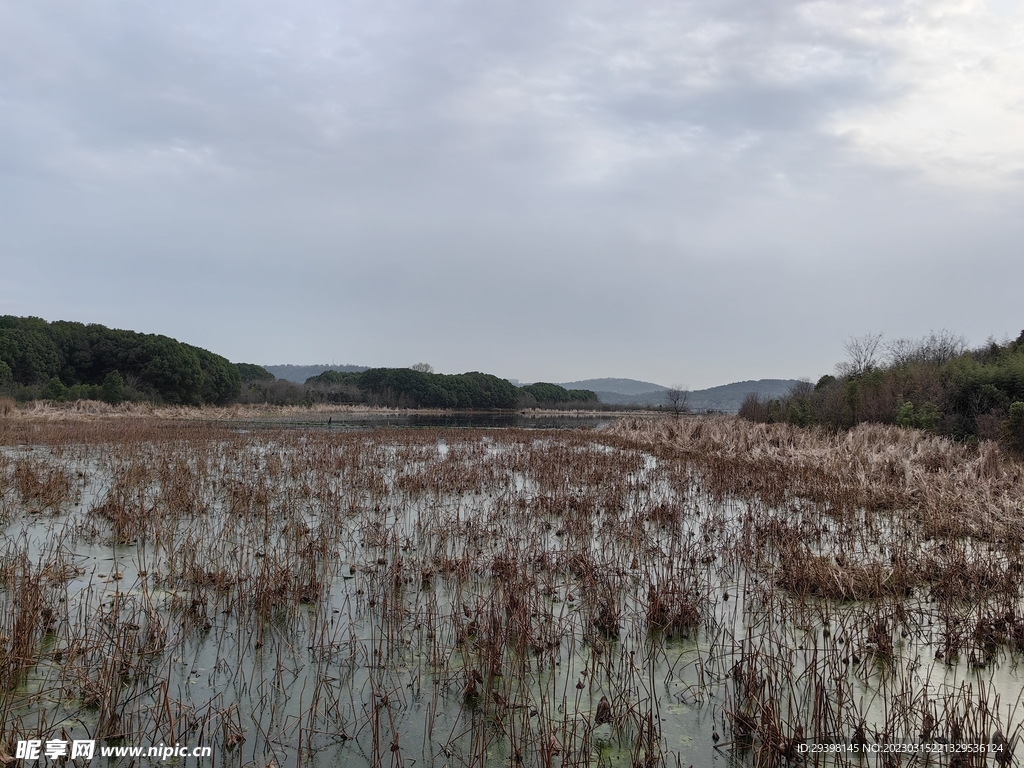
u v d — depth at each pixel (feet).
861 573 29.25
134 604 25.36
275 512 42.57
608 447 103.40
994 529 38.29
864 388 104.17
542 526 40.01
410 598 27.58
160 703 18.02
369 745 17.25
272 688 19.93
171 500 41.57
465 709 19.26
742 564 33.06
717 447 87.30
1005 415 73.05
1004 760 16.10
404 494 48.96
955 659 22.71
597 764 16.65
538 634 23.31
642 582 29.40
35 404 131.75
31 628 21.20
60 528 37.35
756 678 19.49
